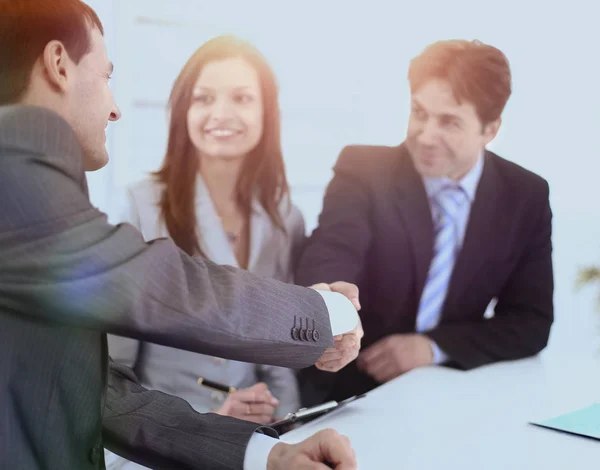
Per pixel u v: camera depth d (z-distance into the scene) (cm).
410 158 199
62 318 65
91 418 71
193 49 205
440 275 198
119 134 199
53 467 69
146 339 68
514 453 97
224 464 80
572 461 93
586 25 216
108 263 65
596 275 219
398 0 212
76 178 68
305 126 216
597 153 218
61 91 75
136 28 200
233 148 196
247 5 208
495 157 198
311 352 80
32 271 63
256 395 158
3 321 67
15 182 63
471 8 214
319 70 215
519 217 193
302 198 219
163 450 84
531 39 216
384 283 199
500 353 168
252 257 198
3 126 65
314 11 212
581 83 218
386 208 197
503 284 195
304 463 73
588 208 220
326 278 188
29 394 68
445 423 111
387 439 103
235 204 197
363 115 217
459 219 196
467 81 193
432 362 172
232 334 71
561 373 149
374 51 215
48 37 74
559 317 226
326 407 118
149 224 196
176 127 196
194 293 70
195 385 183
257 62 197
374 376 191
